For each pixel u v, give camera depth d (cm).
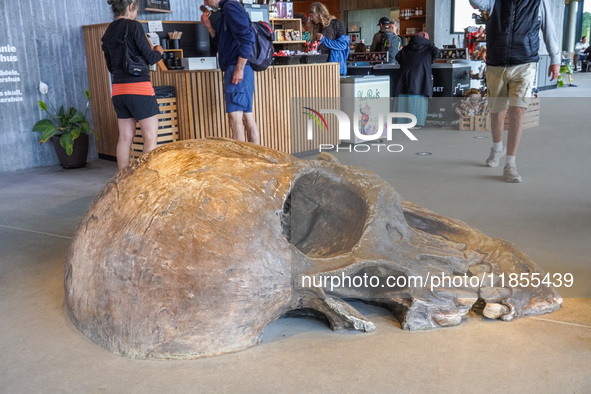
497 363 204
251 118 523
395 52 912
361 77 657
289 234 261
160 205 216
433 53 684
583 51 2545
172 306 206
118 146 485
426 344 220
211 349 212
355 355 213
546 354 209
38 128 609
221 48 495
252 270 210
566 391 186
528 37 422
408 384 193
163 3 730
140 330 210
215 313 208
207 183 219
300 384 194
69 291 240
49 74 648
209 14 511
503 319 237
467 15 1495
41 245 360
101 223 229
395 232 251
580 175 284
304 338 228
